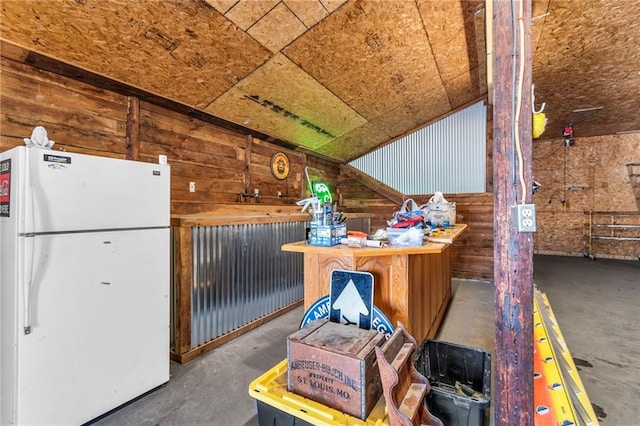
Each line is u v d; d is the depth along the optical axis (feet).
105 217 5.72
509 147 3.66
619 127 20.88
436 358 6.51
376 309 5.54
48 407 4.99
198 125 10.40
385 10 8.34
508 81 3.64
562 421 4.64
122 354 5.96
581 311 11.39
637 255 22.00
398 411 4.06
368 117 14.60
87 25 6.19
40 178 4.90
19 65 6.41
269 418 4.84
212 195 10.93
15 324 4.74
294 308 12.05
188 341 7.86
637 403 6.08
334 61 9.76
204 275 8.32
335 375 4.57
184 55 7.71
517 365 3.69
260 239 10.41
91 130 7.57
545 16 9.78
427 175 18.22
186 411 5.88
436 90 13.98
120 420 5.63
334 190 19.58
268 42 8.16
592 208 23.21
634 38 10.91
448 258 12.69
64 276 5.17
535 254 24.52
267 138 13.44
